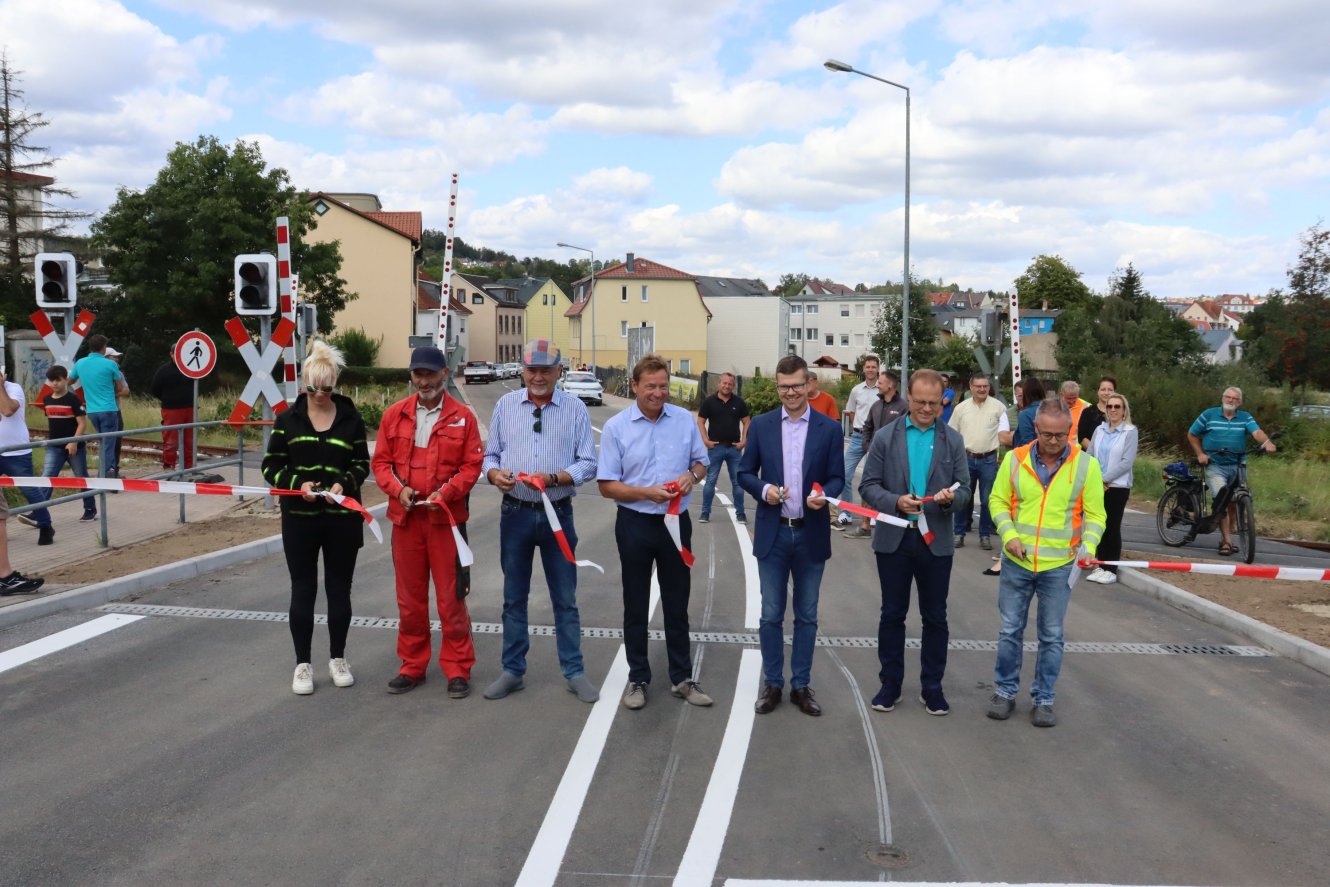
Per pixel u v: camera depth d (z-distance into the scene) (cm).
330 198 5906
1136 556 1030
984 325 1300
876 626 755
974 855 396
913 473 553
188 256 4294
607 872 376
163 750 480
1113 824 426
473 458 563
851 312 8700
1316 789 466
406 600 570
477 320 10244
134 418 2173
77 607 725
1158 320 4472
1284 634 700
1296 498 1587
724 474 1931
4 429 920
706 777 466
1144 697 595
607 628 729
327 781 451
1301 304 2617
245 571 864
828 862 387
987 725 545
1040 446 544
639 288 7688
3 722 511
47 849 383
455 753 487
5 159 4269
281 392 1162
